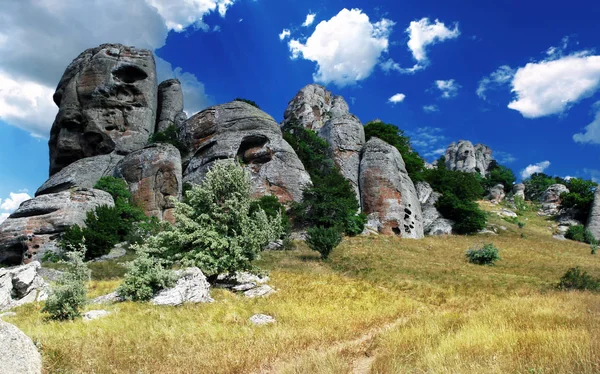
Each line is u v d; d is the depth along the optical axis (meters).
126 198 44.19
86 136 57.22
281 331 11.57
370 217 48.06
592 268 30.61
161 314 13.86
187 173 50.66
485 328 9.91
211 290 19.09
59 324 12.64
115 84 58.28
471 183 57.75
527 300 15.63
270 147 49.59
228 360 8.84
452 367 6.97
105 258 31.30
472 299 18.22
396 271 27.31
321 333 11.43
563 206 70.44
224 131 52.38
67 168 51.69
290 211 44.47
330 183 45.69
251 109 54.53
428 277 25.47
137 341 10.40
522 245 46.16
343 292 19.53
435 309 16.00
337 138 56.41
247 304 16.38
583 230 57.50
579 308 13.36
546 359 6.99
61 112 57.75
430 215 55.84
